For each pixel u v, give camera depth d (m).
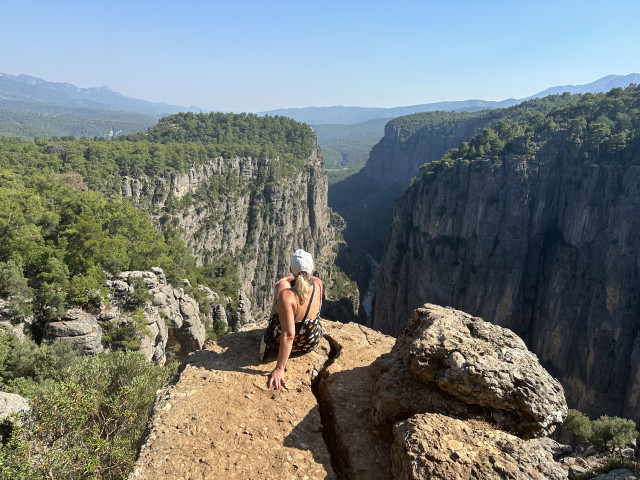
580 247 117.56
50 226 59.84
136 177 136.38
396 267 162.00
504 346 7.39
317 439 6.77
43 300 43.47
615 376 108.25
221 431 6.64
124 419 15.99
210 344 9.58
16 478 11.95
